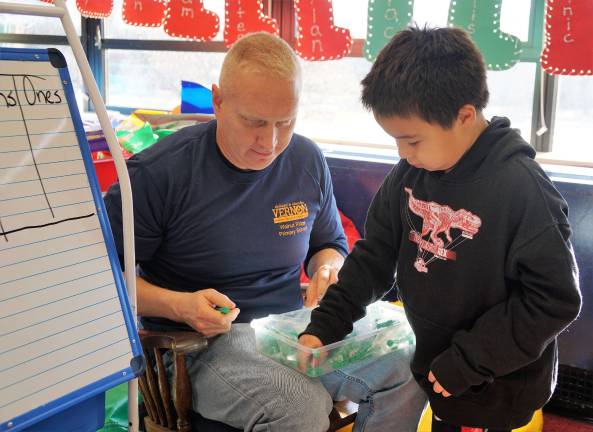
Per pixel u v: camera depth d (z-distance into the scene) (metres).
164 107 3.42
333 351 1.39
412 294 1.31
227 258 1.59
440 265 1.24
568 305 1.10
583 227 1.97
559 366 2.10
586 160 2.28
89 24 3.55
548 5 1.75
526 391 1.24
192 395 1.52
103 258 1.23
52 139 1.20
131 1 2.51
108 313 1.22
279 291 1.69
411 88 1.12
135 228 1.52
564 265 1.10
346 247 1.87
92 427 1.22
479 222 1.18
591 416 2.08
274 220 1.63
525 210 1.13
